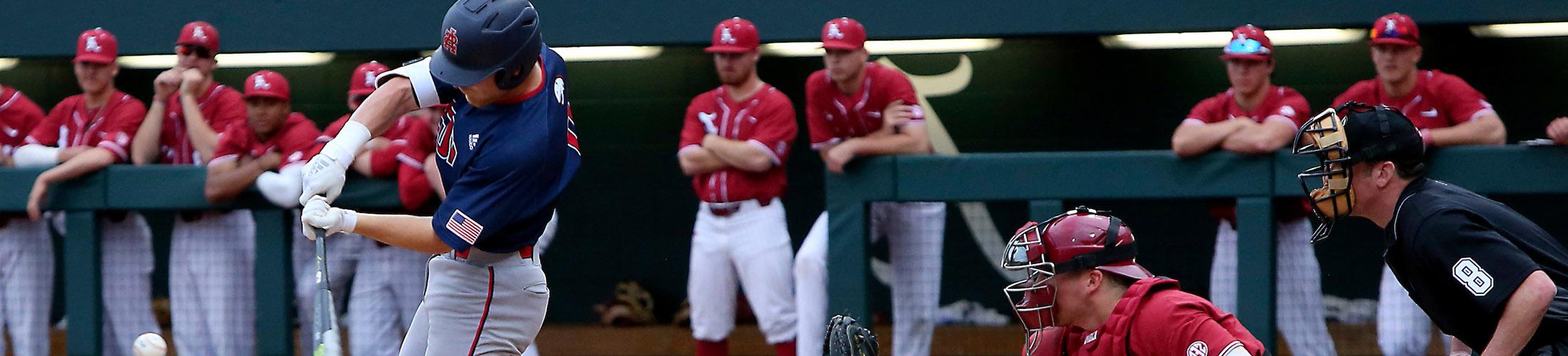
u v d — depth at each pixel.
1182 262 26.89
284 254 18.33
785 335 19.09
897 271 18.36
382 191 17.98
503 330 10.92
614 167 30.28
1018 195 17.19
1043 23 23.53
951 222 27.67
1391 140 9.87
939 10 23.69
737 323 28.91
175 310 19.38
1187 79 28.03
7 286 19.38
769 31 23.94
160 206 18.59
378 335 18.88
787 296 19.08
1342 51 27.20
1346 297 24.22
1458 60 27.05
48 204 18.80
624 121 30.12
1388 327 17.59
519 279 10.80
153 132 19.78
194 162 20.38
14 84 29.16
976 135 28.64
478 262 10.70
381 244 18.81
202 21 24.72
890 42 28.44
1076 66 28.31
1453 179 16.41
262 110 18.16
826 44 18.08
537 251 11.20
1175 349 9.48
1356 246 24.45
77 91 29.20
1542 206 19.11
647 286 30.39
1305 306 17.27
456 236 10.05
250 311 19.39
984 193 17.27
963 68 28.55
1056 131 28.42
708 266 19.33
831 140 18.97
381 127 10.16
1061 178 17.06
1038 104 28.47
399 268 18.78
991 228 27.52
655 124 30.03
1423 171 10.07
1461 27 26.39
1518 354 9.95
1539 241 9.76
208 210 18.75
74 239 18.80
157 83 19.89
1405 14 22.61
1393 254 10.20
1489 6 22.42
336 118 28.97
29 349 19.48
